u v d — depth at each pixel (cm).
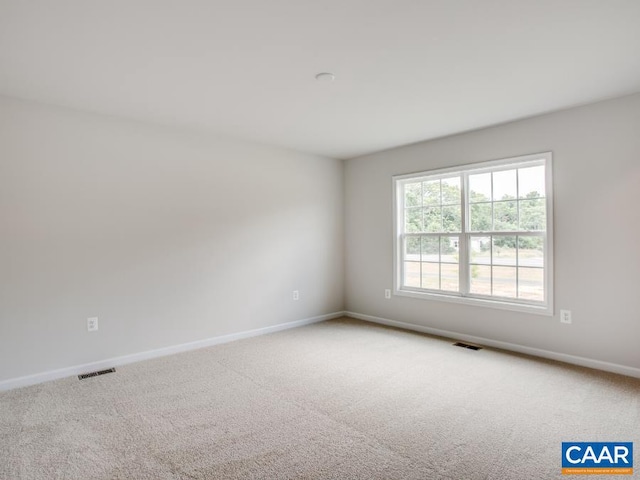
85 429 226
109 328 335
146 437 217
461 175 411
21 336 293
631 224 299
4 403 261
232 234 419
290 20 193
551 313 342
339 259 534
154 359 354
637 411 244
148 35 206
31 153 298
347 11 185
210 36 208
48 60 233
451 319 420
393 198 473
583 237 323
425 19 194
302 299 487
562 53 231
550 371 314
